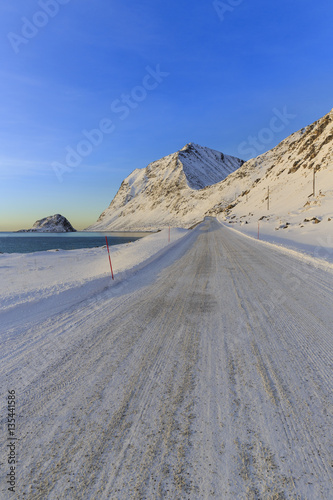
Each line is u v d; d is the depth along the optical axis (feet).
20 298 19.80
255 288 20.80
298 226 90.02
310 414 7.06
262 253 41.63
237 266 31.04
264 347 11.03
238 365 9.68
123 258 46.01
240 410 7.29
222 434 6.45
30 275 40.27
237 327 13.30
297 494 4.92
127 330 13.50
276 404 7.49
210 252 46.06
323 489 5.01
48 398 8.17
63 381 9.10
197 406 7.52
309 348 10.82
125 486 5.20
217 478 5.31
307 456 5.77
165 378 9.00
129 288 22.79
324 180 174.40
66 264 53.52
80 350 11.46
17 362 10.68
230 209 367.25
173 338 12.30
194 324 13.96
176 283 23.79
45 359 10.80
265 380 8.69
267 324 13.51
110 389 8.49
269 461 5.67
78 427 6.88
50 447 6.27
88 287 22.91
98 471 5.58
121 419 7.09
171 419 7.02
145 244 73.67
